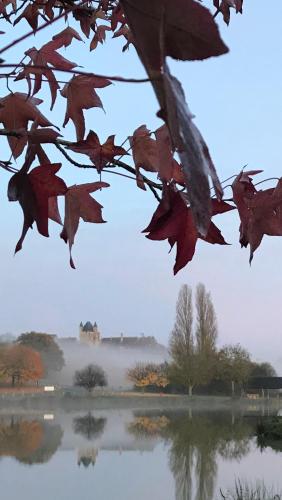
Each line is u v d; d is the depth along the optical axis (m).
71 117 1.82
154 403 93.31
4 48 0.71
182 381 92.44
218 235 1.33
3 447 35.56
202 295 91.38
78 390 107.62
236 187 1.43
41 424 53.81
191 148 0.58
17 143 1.52
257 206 1.43
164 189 1.18
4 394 95.38
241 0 2.15
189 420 58.44
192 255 1.17
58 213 1.62
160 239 1.17
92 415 69.44
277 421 42.31
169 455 31.98
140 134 1.52
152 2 0.60
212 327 91.00
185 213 1.17
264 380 102.25
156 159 1.53
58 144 1.57
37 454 32.75
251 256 1.46
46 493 22.02
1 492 21.98
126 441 38.94
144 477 25.28
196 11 0.59
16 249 1.16
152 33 0.61
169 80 0.57
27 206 1.14
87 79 1.73
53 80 1.71
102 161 1.55
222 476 24.97
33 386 107.38
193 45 0.61
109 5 2.25
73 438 40.75
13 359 105.38
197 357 90.44
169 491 22.16
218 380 99.31
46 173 1.13
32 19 2.04
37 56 1.71
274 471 25.88
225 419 59.03
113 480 24.84
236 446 35.50
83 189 1.59
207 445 36.22
